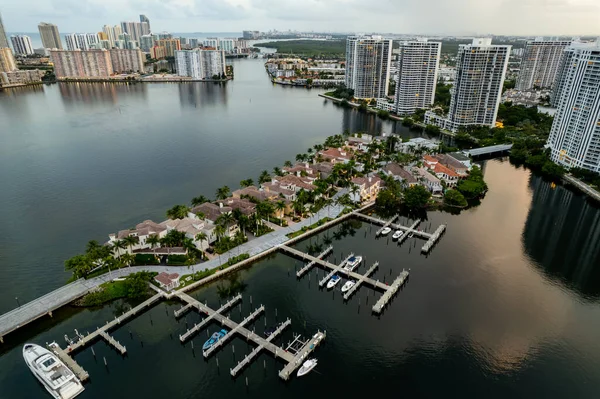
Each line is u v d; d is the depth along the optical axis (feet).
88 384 335.26
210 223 534.78
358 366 354.13
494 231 602.85
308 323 404.98
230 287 460.55
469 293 453.58
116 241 476.54
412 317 413.59
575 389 334.65
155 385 335.06
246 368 351.87
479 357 364.79
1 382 336.08
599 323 411.13
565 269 505.66
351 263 496.64
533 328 401.08
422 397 325.83
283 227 583.58
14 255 522.88
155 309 424.46
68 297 423.64
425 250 533.14
